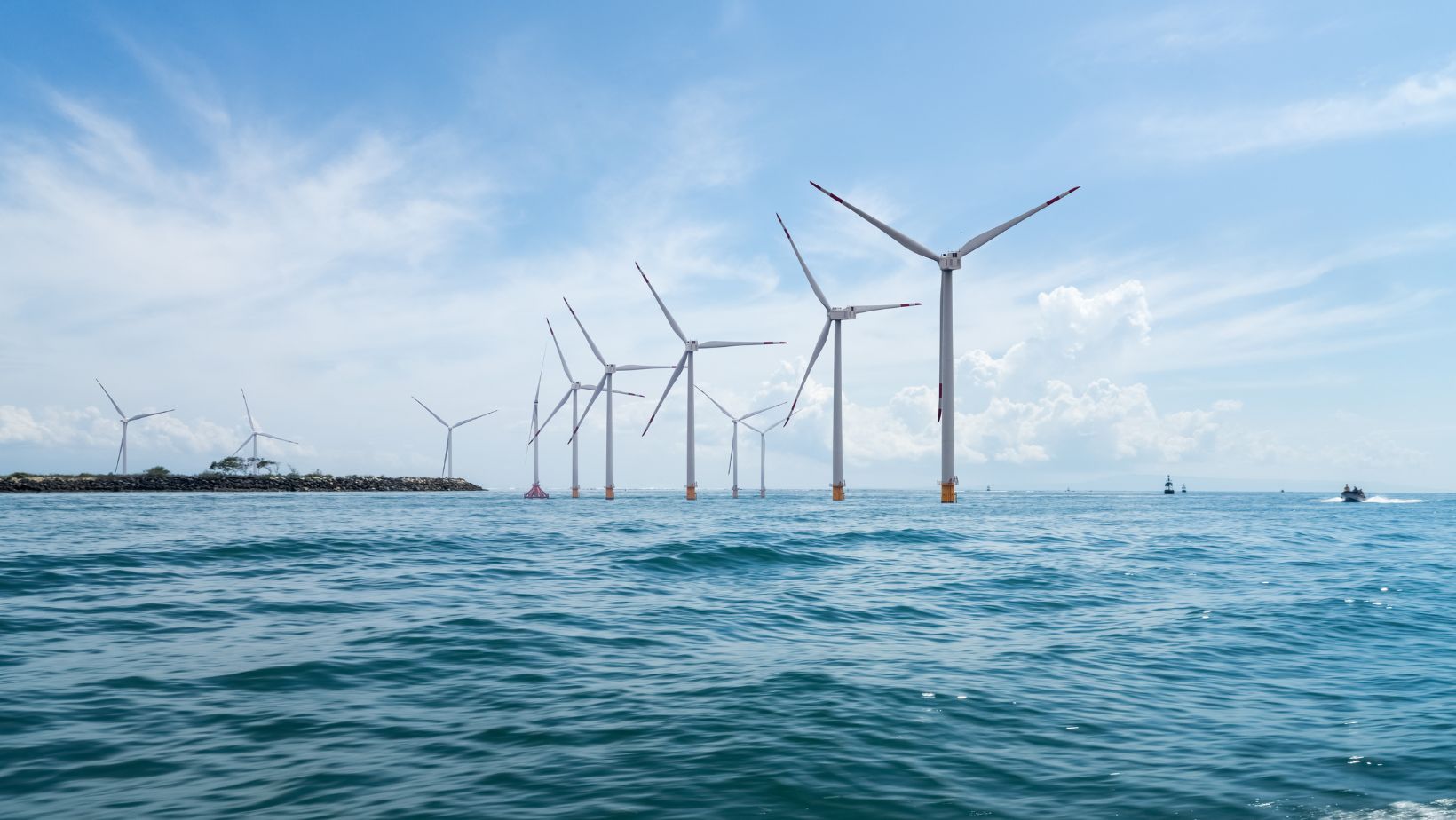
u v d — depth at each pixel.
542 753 9.66
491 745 9.95
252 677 13.18
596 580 25.88
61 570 25.70
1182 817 7.94
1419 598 23.38
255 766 9.20
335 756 9.53
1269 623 19.45
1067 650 16.31
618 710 11.51
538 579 25.81
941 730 10.72
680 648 15.94
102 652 14.84
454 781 8.74
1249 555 36.94
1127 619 20.02
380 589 23.11
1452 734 10.77
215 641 15.92
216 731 10.44
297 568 27.98
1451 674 14.41
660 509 109.06
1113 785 8.80
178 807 8.02
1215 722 11.30
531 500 179.38
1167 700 12.49
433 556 32.53
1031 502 176.88
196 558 30.08
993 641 17.23
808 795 8.39
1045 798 8.43
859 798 8.34
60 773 8.93
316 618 18.53
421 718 11.09
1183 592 24.86
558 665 14.30
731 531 48.09
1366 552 38.69
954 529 55.28
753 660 14.93
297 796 8.30
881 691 12.70
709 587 24.94
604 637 16.77
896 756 9.66
